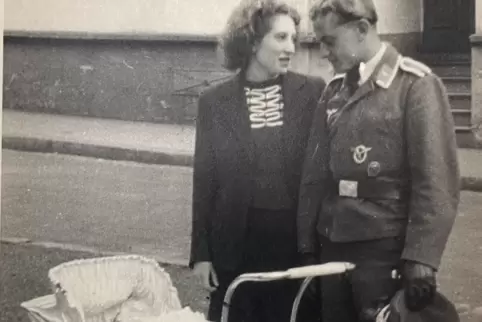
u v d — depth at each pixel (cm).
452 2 412
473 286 405
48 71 458
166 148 436
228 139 394
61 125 448
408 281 353
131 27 444
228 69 396
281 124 390
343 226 363
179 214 434
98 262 342
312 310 387
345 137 361
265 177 389
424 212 350
